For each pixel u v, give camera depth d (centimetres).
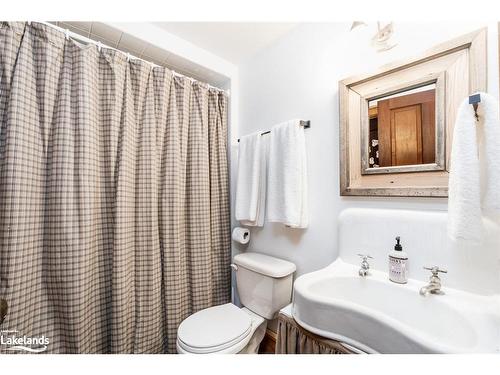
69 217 100
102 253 116
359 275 94
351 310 67
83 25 119
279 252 144
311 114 128
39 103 99
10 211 89
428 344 53
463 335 66
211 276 157
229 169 179
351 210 106
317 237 124
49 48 100
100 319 115
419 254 85
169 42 142
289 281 130
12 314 88
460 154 67
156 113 137
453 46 79
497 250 70
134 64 128
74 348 100
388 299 87
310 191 127
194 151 152
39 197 99
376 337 62
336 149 116
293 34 138
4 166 90
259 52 161
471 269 74
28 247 93
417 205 89
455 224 68
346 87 109
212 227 163
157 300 129
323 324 71
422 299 79
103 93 117
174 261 137
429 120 86
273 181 133
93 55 112
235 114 179
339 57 115
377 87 100
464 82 78
